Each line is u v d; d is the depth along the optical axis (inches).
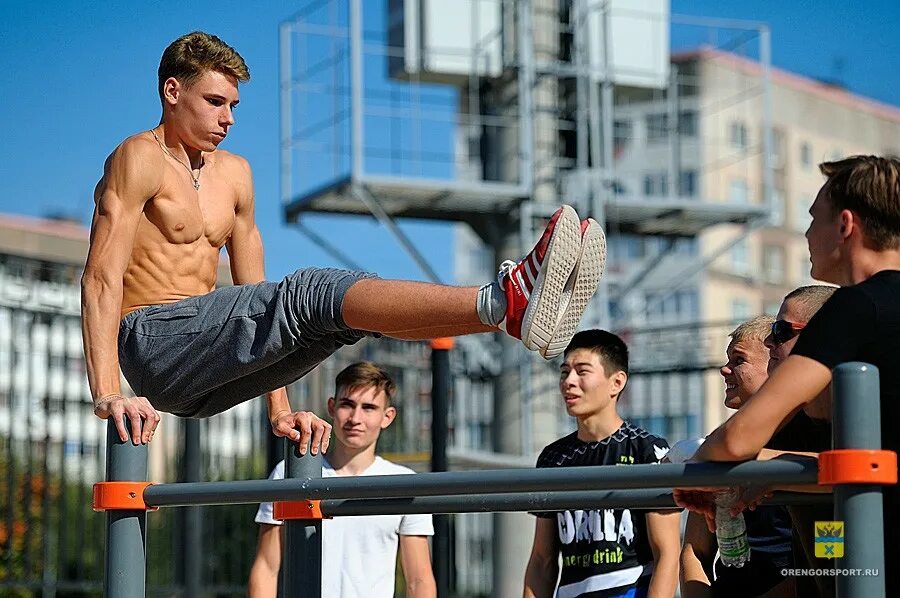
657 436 206.5
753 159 1476.4
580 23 493.4
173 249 181.3
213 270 188.5
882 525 116.4
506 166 473.7
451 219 490.0
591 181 484.4
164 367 174.7
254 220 198.5
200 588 363.3
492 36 477.7
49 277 397.4
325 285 163.8
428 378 478.0
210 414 186.5
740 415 123.1
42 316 385.4
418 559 228.8
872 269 132.0
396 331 158.4
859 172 132.2
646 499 139.1
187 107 181.0
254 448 426.6
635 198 492.7
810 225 136.9
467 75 474.3
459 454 420.2
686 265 1486.2
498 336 471.2
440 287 155.5
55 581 378.9
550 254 148.7
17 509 398.0
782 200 1556.3
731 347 193.0
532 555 213.2
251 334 168.7
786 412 122.7
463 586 668.1
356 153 450.3
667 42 512.1
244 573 430.6
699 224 523.5
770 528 183.3
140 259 180.1
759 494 132.0
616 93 527.8
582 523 203.0
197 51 181.8
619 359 207.2
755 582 182.9
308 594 159.5
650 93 531.5
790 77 1603.1
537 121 477.1
